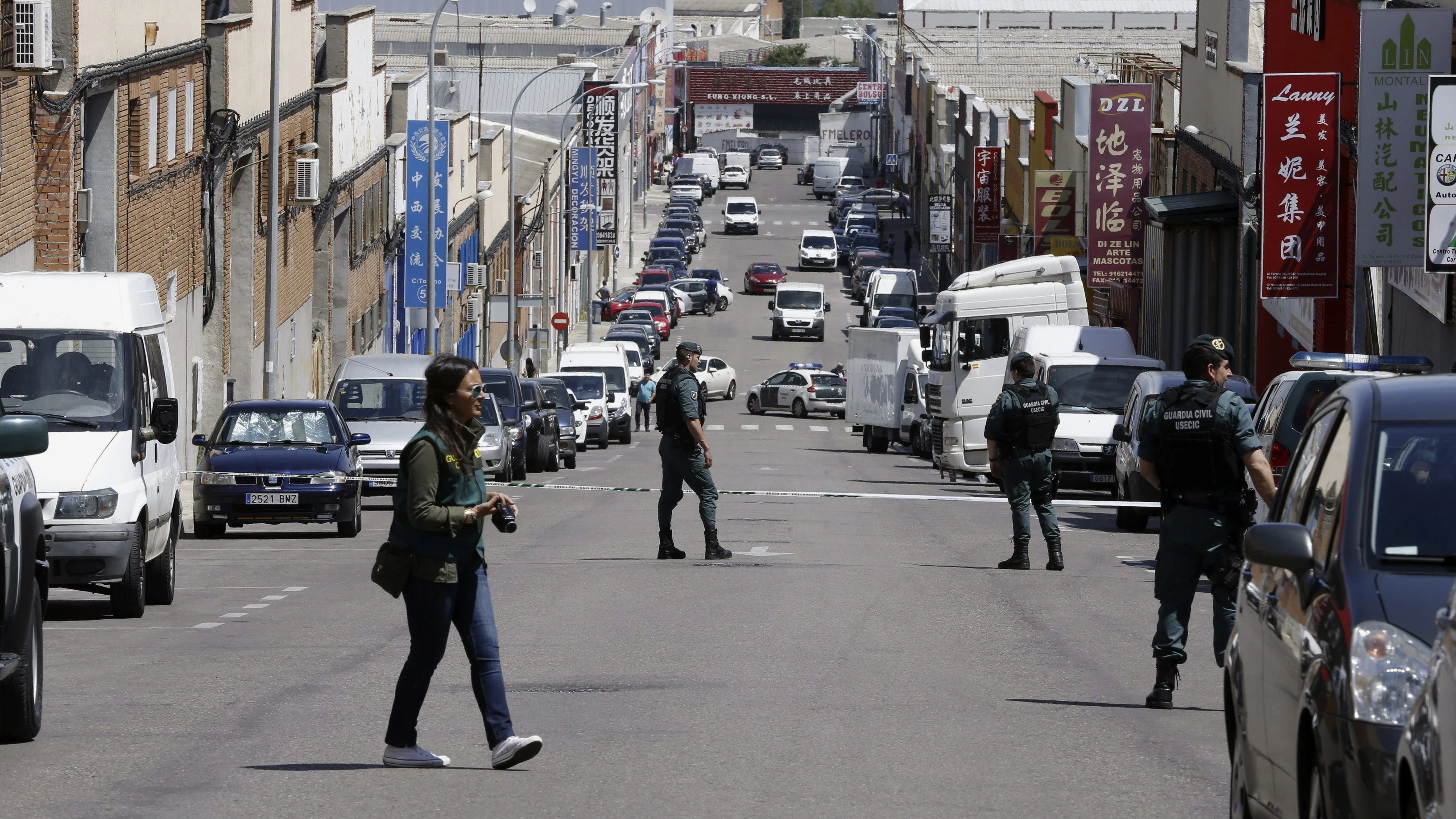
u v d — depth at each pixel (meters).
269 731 26.41
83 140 76.25
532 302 162.25
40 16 64.69
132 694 29.94
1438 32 64.94
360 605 43.16
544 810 21.23
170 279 90.44
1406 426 17.84
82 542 39.59
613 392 154.12
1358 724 14.90
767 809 21.38
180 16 92.62
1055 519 50.41
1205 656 35.03
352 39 136.75
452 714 27.89
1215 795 22.31
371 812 21.08
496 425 84.56
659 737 25.95
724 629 37.50
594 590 44.41
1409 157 65.50
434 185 118.38
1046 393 50.31
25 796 21.95
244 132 104.06
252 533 65.94
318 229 133.25
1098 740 25.95
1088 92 167.50
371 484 75.81
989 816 21.11
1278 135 75.19
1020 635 37.16
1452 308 64.81
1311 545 17.25
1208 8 122.69
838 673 31.95
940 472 111.00
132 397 42.00
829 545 58.06
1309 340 89.06
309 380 129.12
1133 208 123.19
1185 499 28.45
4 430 24.09
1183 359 29.02
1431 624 15.70
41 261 73.69
